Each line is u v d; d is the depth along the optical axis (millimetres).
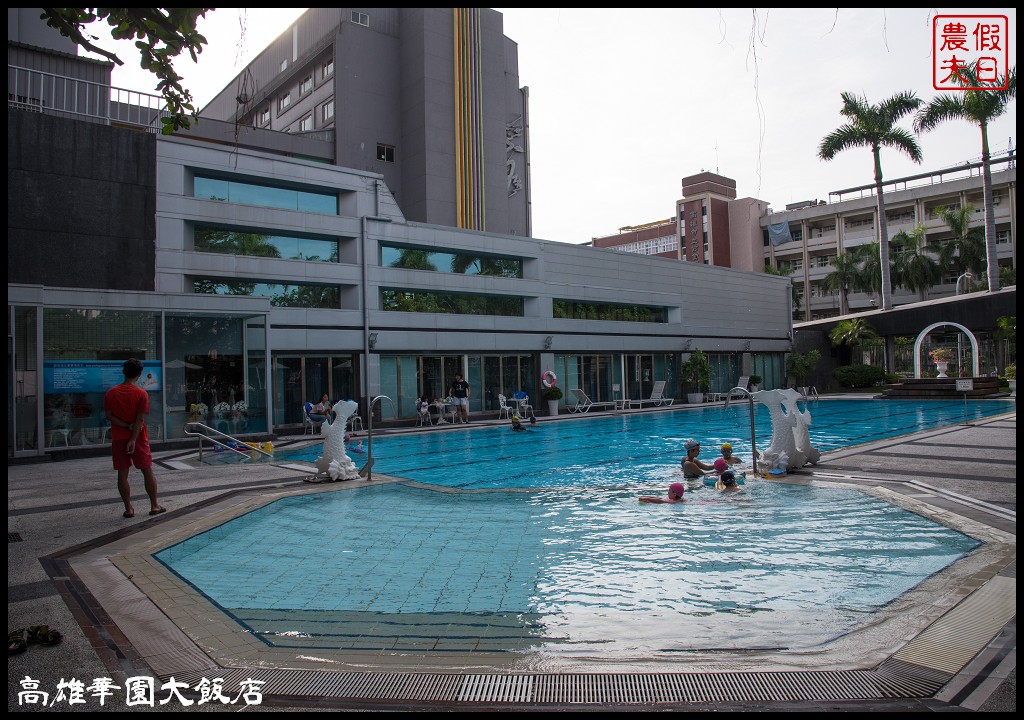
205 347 16719
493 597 4746
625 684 3143
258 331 17609
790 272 67062
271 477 10445
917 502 7215
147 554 5730
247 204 19750
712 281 35594
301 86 37219
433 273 23641
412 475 11078
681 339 32906
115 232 17016
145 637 3783
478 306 25516
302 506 8234
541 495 8820
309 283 20922
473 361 24938
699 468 9211
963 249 49094
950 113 33594
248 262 19484
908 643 3529
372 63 34594
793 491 8352
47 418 14164
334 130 33125
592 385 29047
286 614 4395
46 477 10875
